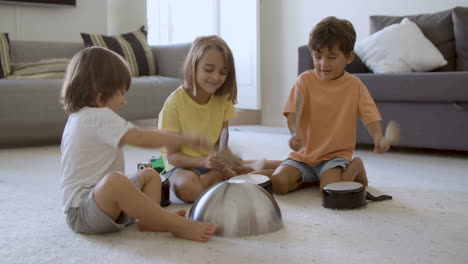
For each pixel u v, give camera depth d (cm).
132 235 116
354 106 167
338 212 135
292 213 134
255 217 115
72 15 389
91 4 396
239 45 447
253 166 142
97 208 111
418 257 99
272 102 453
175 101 159
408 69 283
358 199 138
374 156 240
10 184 177
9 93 276
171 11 519
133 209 110
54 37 383
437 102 239
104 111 116
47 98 286
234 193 118
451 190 162
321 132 167
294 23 427
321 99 168
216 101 166
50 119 288
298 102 159
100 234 117
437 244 108
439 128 240
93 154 118
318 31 162
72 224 117
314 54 166
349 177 158
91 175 118
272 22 445
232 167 143
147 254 102
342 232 116
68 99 119
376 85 251
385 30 292
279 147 272
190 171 154
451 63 295
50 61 315
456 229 119
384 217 129
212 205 116
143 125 393
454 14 294
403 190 162
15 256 102
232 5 449
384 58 283
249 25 434
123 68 120
